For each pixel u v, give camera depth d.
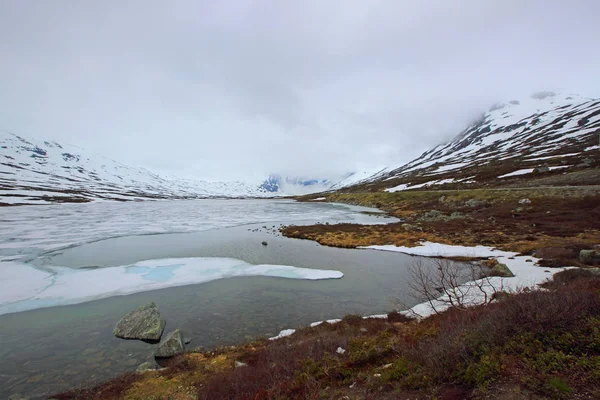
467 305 14.70
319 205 123.50
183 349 13.35
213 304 19.14
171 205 135.38
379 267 27.20
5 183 159.50
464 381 6.44
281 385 8.12
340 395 7.22
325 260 30.08
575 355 6.22
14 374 11.55
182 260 30.33
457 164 156.50
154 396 9.22
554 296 8.24
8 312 18.12
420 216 61.25
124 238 43.78
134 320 15.62
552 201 48.56
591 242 26.34
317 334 13.59
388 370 7.95
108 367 12.12
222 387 8.80
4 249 35.91
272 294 20.88
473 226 41.88
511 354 6.83
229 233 48.53
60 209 98.88
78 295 20.98
